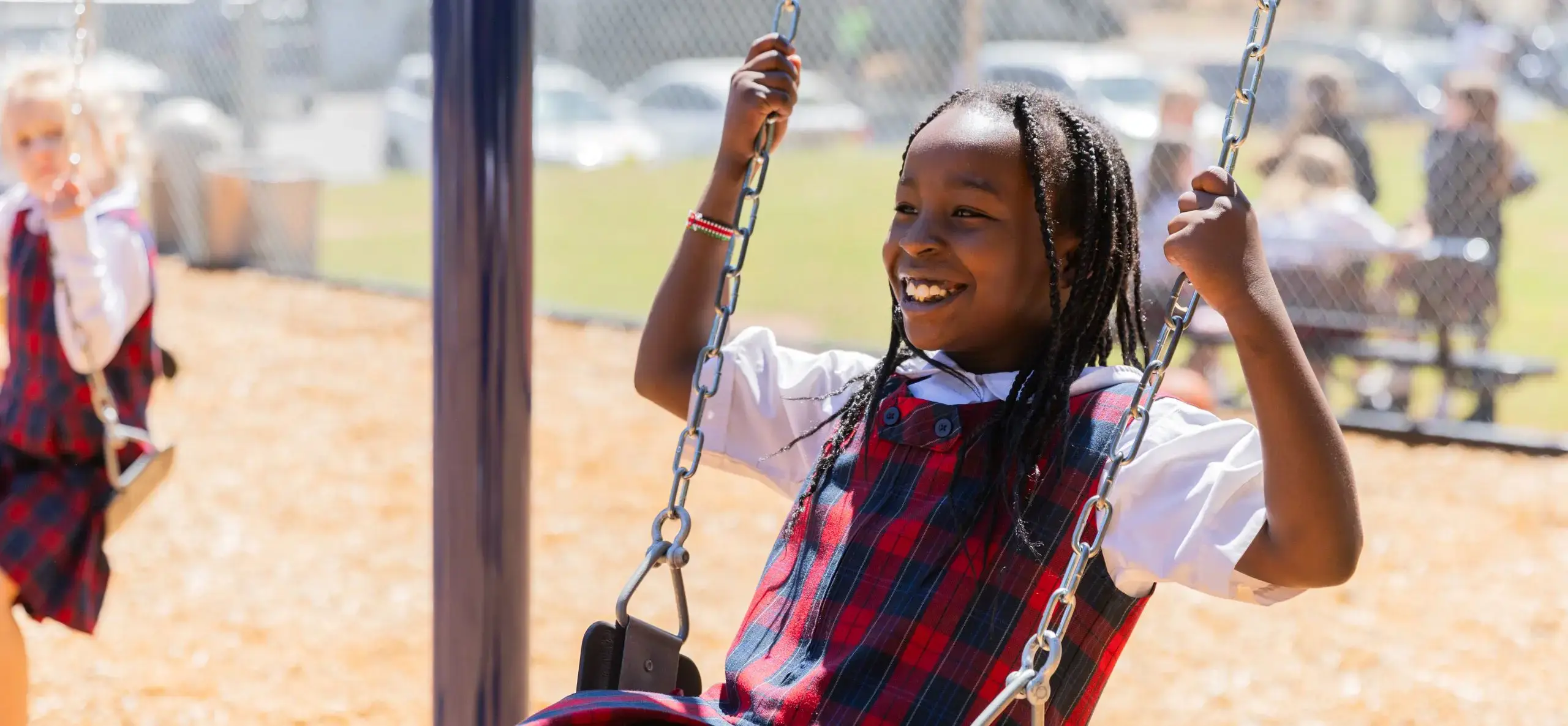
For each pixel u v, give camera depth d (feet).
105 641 15.26
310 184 39.24
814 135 62.69
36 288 10.14
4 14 50.03
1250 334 5.15
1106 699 14.07
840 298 37.78
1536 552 18.90
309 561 17.97
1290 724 13.55
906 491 5.69
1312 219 25.90
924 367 6.15
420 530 19.33
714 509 20.15
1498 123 25.36
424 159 61.57
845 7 62.08
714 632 15.37
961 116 5.79
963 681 5.26
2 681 9.91
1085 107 6.10
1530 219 49.24
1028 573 5.39
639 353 7.09
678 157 61.62
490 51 7.84
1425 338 26.61
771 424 6.72
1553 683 14.60
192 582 17.17
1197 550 5.13
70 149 9.98
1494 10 49.67
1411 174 52.65
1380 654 15.35
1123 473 5.32
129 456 10.48
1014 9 66.64
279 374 28.55
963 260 5.65
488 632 8.22
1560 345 33.14
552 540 18.69
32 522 9.94
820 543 5.80
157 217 40.88
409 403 26.45
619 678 5.93
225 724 13.19
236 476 21.66
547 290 38.81
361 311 34.83
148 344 10.71
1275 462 5.06
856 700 5.29
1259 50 5.62
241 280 37.99
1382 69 59.16
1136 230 6.15
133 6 47.73
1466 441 24.70
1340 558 5.00
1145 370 5.30
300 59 61.98
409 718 13.42
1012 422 5.57
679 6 63.10
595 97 61.41
